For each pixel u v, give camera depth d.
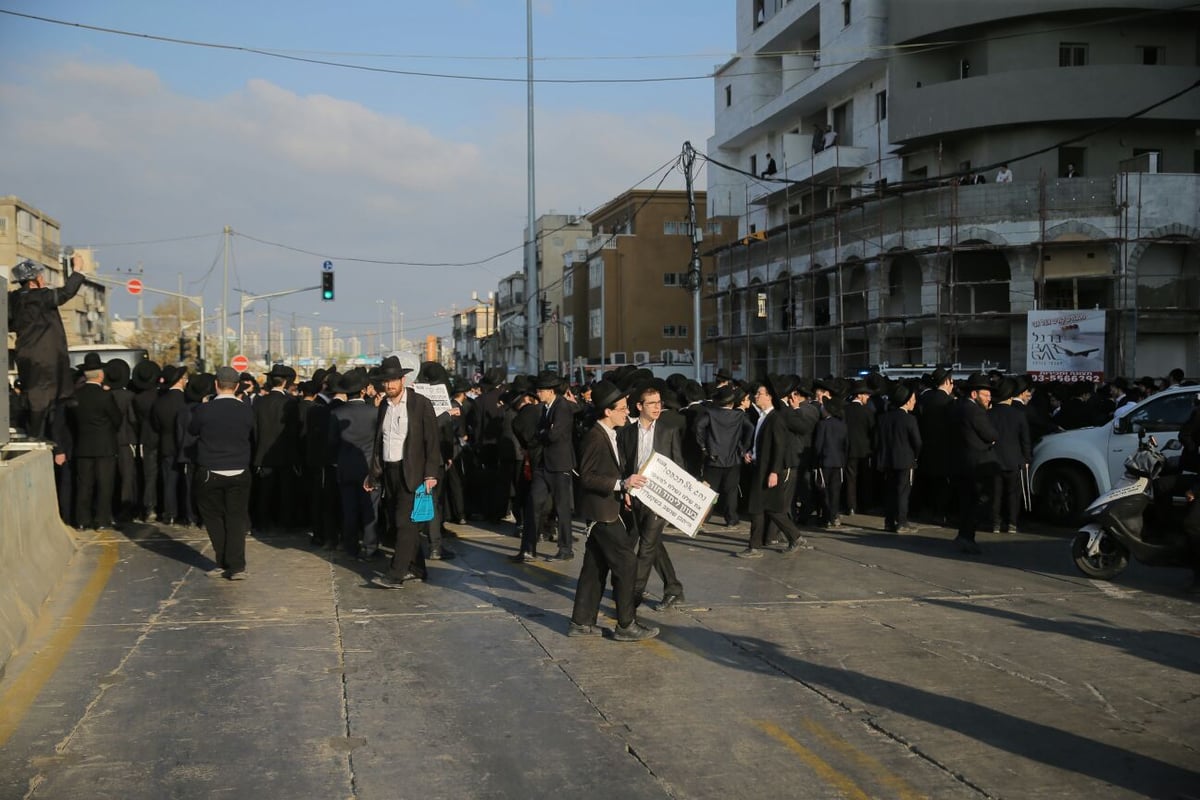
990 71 32.62
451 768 5.13
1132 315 27.98
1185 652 7.47
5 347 9.93
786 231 36.81
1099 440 13.73
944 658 7.27
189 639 7.64
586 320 73.06
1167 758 5.33
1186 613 8.77
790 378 13.58
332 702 6.18
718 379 15.38
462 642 7.66
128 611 8.55
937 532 13.62
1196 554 9.61
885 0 35.84
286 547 12.01
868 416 14.73
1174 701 6.31
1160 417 13.26
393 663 7.05
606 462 7.77
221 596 9.19
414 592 9.50
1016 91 30.97
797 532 11.84
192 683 6.53
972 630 8.10
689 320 65.88
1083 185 28.22
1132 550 9.95
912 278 32.53
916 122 32.94
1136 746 5.51
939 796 4.82
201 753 5.30
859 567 10.94
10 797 4.70
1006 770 5.15
